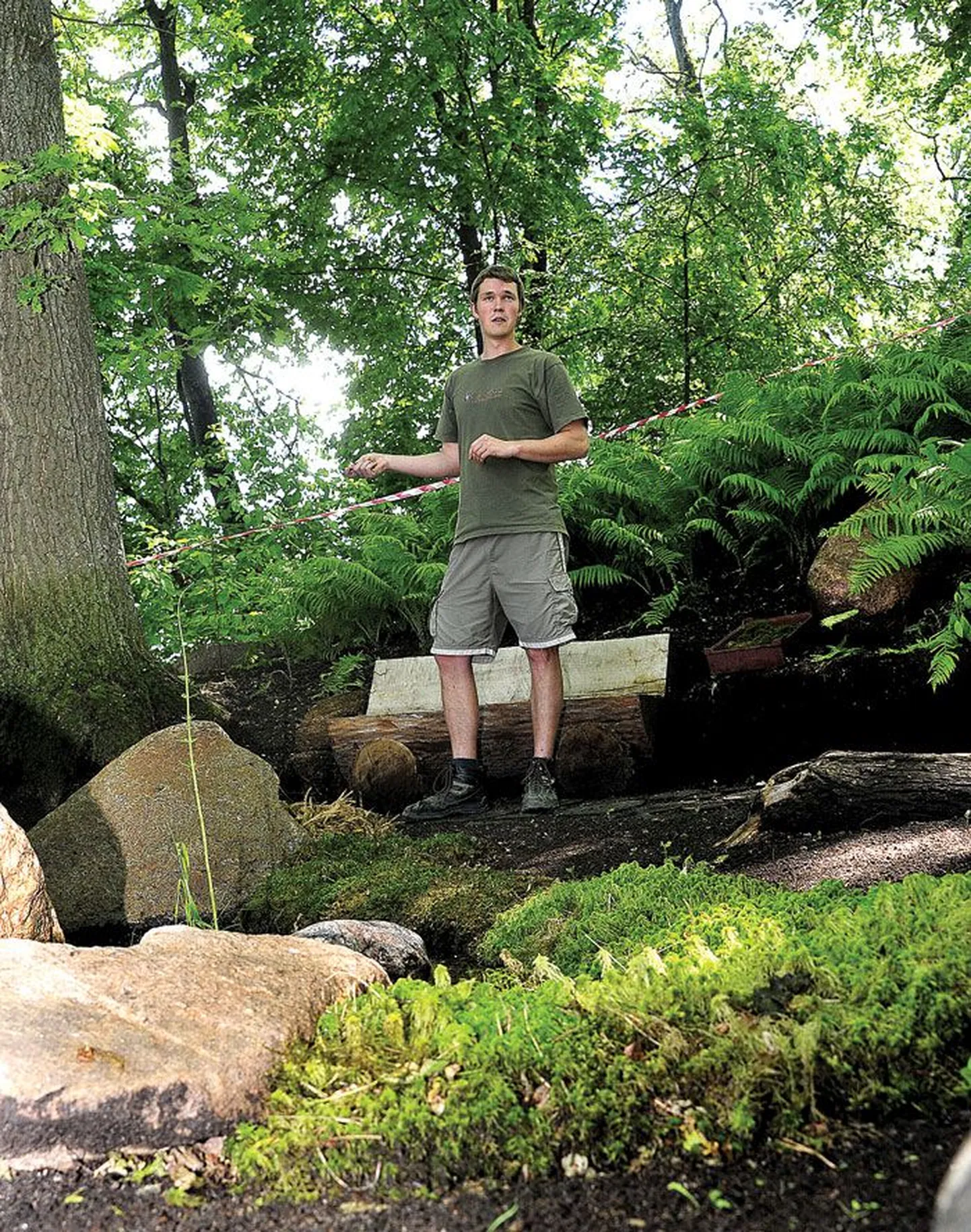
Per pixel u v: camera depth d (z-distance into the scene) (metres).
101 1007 2.57
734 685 6.45
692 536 7.78
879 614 6.45
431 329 15.28
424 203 13.54
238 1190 2.22
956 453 5.96
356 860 5.06
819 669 6.33
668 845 4.69
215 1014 2.61
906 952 2.57
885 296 16.20
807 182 15.09
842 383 7.64
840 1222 1.91
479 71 13.59
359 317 13.84
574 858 4.87
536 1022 2.56
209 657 8.42
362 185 13.62
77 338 6.99
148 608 8.52
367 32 13.32
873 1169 2.03
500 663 6.81
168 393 15.58
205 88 14.34
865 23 16.23
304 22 12.98
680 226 14.93
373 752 6.46
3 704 6.37
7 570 6.75
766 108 14.45
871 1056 2.25
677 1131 2.19
